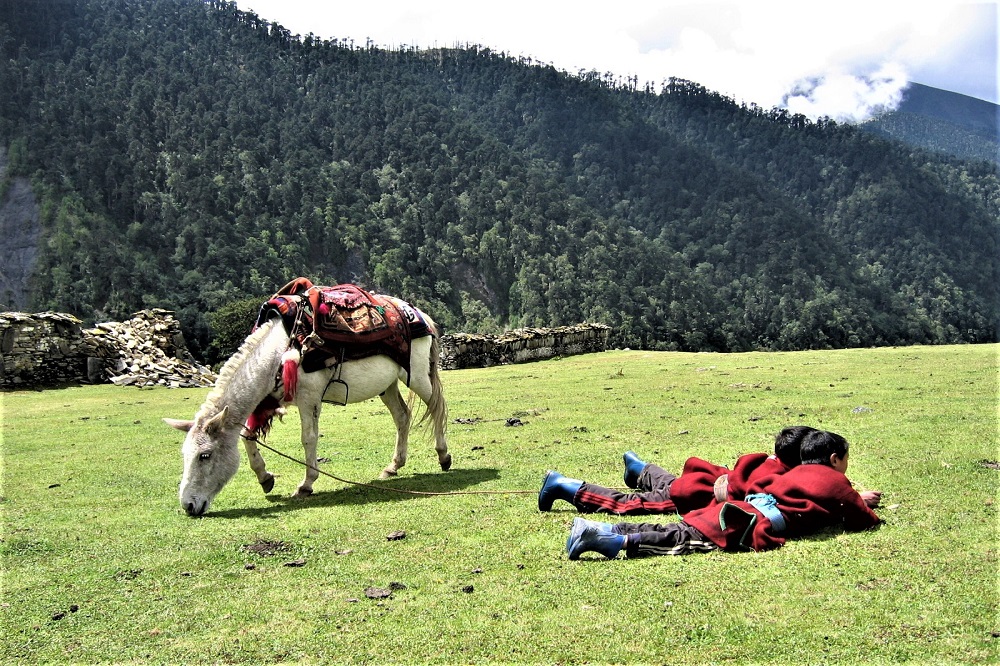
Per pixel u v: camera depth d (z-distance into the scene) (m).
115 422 14.05
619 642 3.94
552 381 19.72
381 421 13.27
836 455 5.91
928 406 10.88
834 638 3.86
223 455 7.37
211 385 22.61
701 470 6.27
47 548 6.06
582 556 5.37
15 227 182.88
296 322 7.97
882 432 9.10
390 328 8.48
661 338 182.62
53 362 21.25
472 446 10.22
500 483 7.82
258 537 6.21
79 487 8.44
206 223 192.88
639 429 10.66
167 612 4.66
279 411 8.06
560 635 4.06
